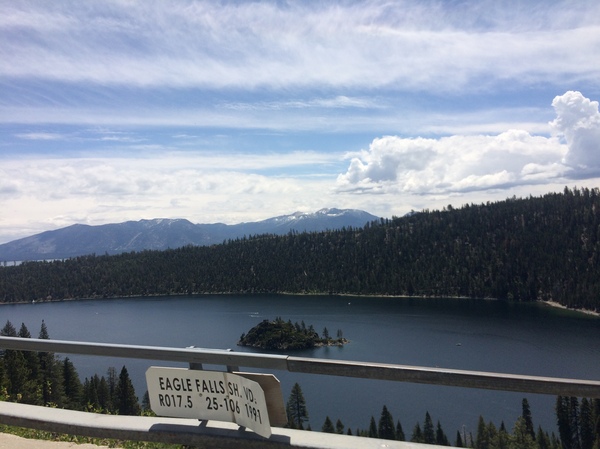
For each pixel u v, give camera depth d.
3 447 5.72
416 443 4.98
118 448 5.92
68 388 25.61
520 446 23.17
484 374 4.52
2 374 13.64
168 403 5.50
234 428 5.28
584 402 25.94
